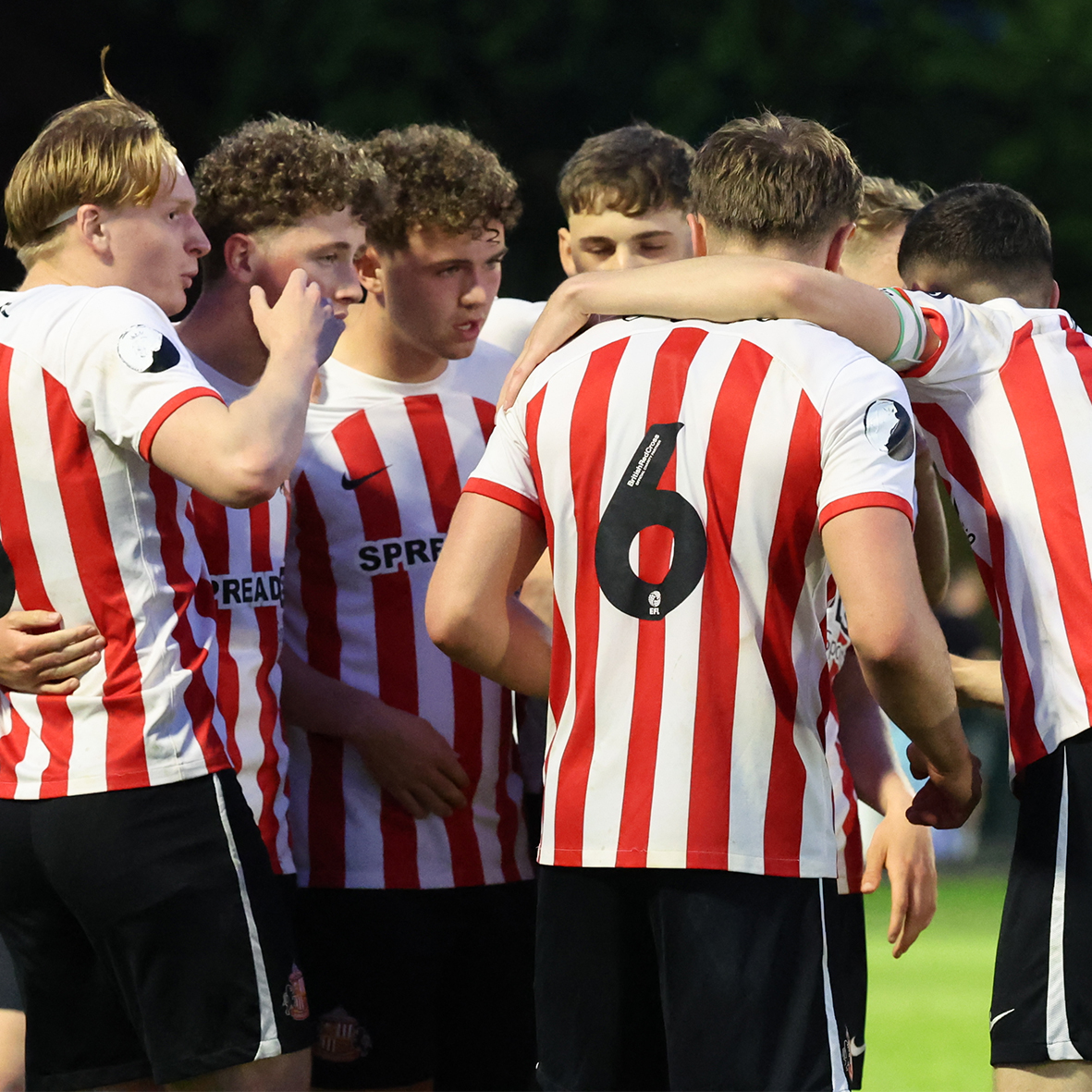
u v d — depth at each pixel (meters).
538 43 45.97
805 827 8.21
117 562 9.48
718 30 46.44
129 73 49.44
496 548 8.73
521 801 12.51
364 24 45.19
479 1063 12.39
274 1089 9.77
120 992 9.72
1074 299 49.88
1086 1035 9.04
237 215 11.12
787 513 8.09
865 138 49.06
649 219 13.23
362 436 12.33
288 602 12.30
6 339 9.60
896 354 9.06
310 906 12.07
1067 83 49.31
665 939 8.16
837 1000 8.16
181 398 9.12
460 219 11.81
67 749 9.46
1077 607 9.28
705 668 8.15
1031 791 9.45
